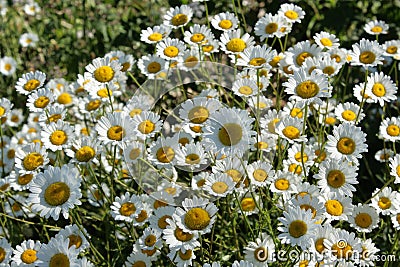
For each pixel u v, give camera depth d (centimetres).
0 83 114
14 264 77
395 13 115
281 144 87
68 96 97
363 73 106
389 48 93
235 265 73
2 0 124
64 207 74
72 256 73
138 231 89
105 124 81
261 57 83
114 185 92
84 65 115
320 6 116
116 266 88
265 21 91
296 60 87
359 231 79
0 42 121
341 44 113
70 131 83
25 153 82
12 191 92
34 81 88
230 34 87
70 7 121
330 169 77
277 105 90
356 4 115
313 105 88
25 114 110
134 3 118
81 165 92
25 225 92
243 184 79
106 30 116
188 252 78
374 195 81
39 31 124
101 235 92
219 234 88
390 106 102
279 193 81
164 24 92
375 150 102
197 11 112
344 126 78
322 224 77
